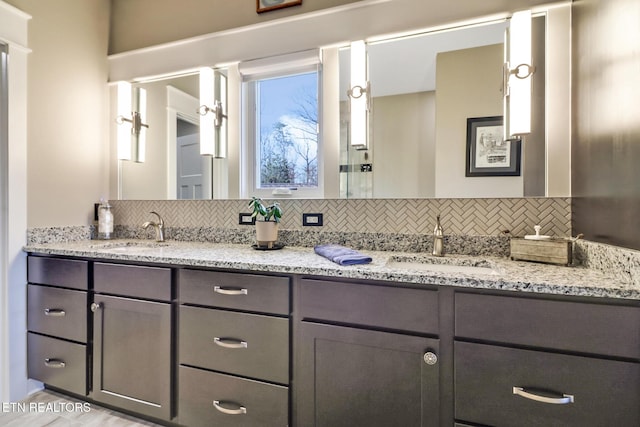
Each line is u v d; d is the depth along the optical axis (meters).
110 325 1.52
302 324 1.18
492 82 1.53
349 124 1.73
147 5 2.17
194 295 1.35
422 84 1.62
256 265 1.24
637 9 0.89
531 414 0.93
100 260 1.55
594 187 1.16
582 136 1.27
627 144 0.93
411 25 1.61
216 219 1.99
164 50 2.10
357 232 1.69
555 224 1.41
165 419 1.40
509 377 0.95
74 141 2.03
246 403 1.26
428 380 1.03
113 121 2.24
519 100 1.41
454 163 1.57
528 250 1.29
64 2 1.97
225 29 1.96
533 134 1.45
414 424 1.05
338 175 1.74
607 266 1.03
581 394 0.89
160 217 2.02
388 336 1.07
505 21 1.50
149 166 2.17
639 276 0.84
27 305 1.74
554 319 0.92
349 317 1.12
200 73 1.96
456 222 1.55
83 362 1.58
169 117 2.12
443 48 1.60
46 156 1.87
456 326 1.01
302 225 1.79
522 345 0.94
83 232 2.07
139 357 1.46
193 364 1.35
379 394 1.09
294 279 1.21
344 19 1.72
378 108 1.68
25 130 1.76
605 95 1.08
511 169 1.49
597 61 1.15
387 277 1.07
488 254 1.49
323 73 1.77
